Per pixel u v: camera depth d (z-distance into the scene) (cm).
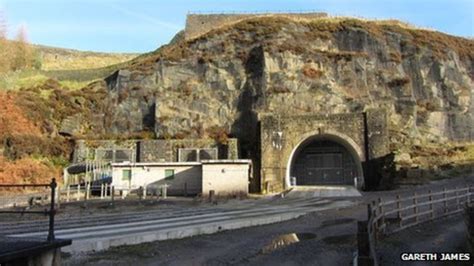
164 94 5041
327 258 1252
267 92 4756
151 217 2022
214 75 5103
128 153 4478
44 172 4172
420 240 1460
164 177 3869
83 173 4203
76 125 4972
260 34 5294
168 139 4622
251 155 4425
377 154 4022
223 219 1903
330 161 4516
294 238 1553
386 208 2133
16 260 514
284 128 4231
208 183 3628
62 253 1234
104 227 1667
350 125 4156
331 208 2342
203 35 5506
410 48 5194
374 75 4997
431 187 3144
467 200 2231
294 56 5016
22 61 7081
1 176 3778
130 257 1252
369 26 5397
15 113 4706
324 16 6138
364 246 1084
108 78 5584
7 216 2134
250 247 1409
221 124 4800
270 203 2797
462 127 4778
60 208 2522
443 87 4969
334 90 4812
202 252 1338
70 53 8294
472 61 5419
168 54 5388
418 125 4697
